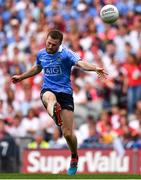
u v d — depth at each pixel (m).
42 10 62.47
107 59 53.41
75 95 50.28
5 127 49.31
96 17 59.38
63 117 25.72
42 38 59.25
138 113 46.69
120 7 59.81
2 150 43.38
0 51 59.56
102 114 46.84
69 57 25.50
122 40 55.25
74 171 26.58
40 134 47.25
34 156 41.97
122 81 51.09
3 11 64.31
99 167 40.66
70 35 57.66
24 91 53.06
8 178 25.28
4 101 53.31
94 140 44.41
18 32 61.16
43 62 25.98
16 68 56.97
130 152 40.22
